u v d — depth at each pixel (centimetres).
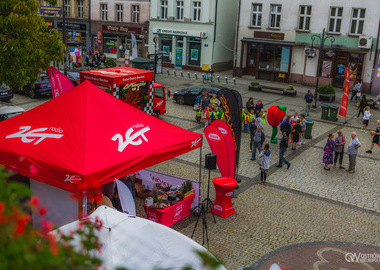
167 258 634
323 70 3425
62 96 1035
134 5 4231
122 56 4500
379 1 3064
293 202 1272
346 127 2259
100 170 781
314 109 2652
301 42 3462
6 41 1510
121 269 267
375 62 3166
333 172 1552
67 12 4684
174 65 4100
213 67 3953
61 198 889
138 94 1554
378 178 1509
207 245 986
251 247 996
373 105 2752
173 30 3991
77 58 3678
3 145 855
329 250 995
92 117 934
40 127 918
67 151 821
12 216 232
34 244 232
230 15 4019
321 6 3316
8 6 1448
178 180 1186
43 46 1562
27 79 1524
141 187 1249
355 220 1168
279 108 1953
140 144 912
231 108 1227
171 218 1074
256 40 3647
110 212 732
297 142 1797
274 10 3575
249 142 1888
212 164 1106
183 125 2122
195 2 3878
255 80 3709
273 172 1527
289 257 958
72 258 239
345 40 3262
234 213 1170
